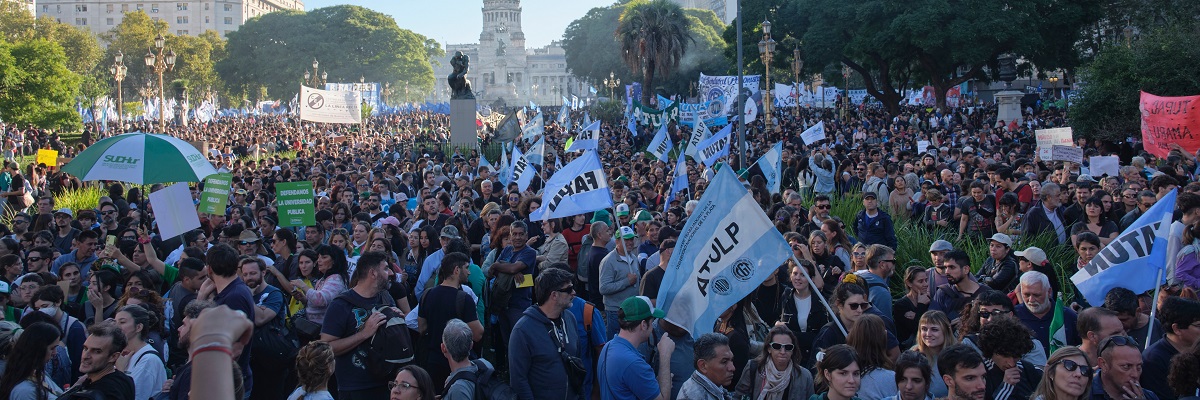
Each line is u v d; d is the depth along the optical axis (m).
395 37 135.88
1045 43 46.84
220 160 30.17
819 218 11.30
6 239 10.35
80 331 7.58
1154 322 6.96
